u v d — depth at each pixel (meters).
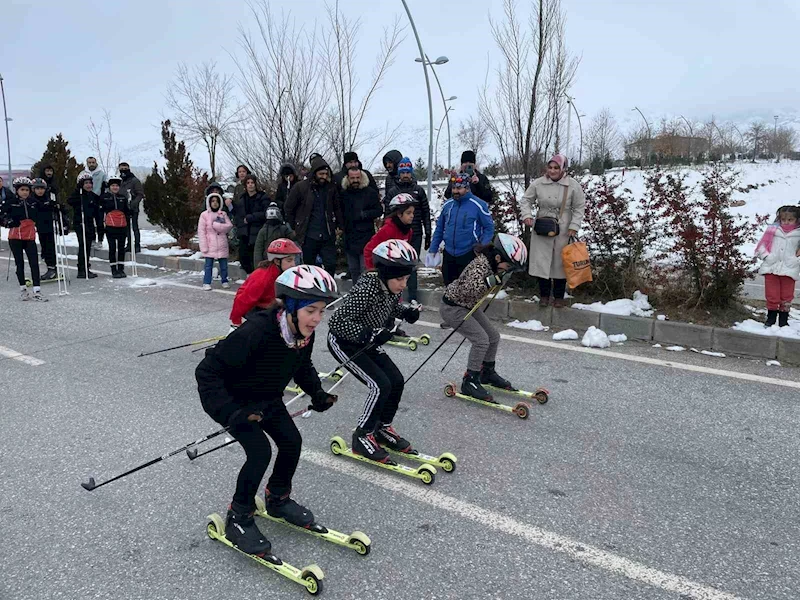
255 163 12.06
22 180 8.90
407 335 6.72
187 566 2.93
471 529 3.21
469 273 4.75
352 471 3.85
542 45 8.76
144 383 5.41
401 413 4.76
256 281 4.65
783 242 6.17
